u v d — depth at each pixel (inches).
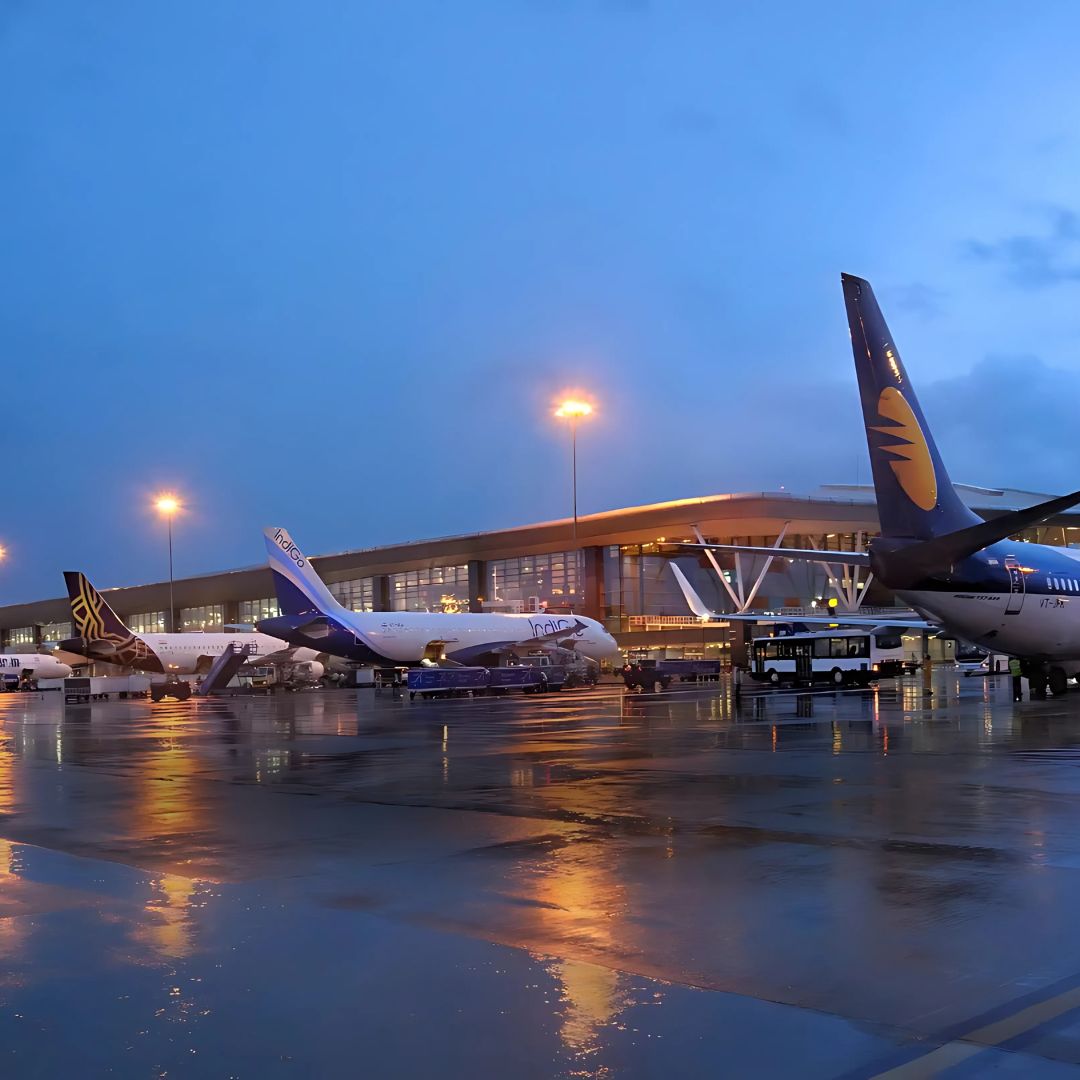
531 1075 189.9
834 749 811.4
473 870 377.7
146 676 2598.4
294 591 2532.0
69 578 2847.0
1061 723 1037.8
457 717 1358.3
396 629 2573.8
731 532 4028.1
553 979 245.0
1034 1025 213.0
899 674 2659.9
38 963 262.1
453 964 258.1
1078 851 400.2
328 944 277.9
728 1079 187.0
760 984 240.4
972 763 700.0
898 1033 208.7
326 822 498.9
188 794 616.7
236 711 1673.2
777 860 387.2
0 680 3634.4
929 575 1067.3
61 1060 199.2
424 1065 194.9
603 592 4232.3
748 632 3348.9
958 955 263.0
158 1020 219.8
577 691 2223.2
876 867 372.8
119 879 367.6
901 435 1087.6
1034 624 1205.7
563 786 620.7
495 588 4638.3
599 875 365.1
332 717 1422.2
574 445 2640.3
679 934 285.1
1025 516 986.7
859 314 1082.1
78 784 677.3
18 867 392.8
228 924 300.4
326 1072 192.2
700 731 1026.7
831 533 4109.3
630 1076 189.0
